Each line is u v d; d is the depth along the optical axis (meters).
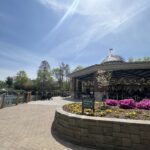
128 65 19.14
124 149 5.18
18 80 70.69
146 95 21.36
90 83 28.84
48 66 57.84
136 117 6.12
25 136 6.66
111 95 21.44
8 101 16.48
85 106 7.04
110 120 5.46
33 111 12.97
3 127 8.00
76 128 6.04
